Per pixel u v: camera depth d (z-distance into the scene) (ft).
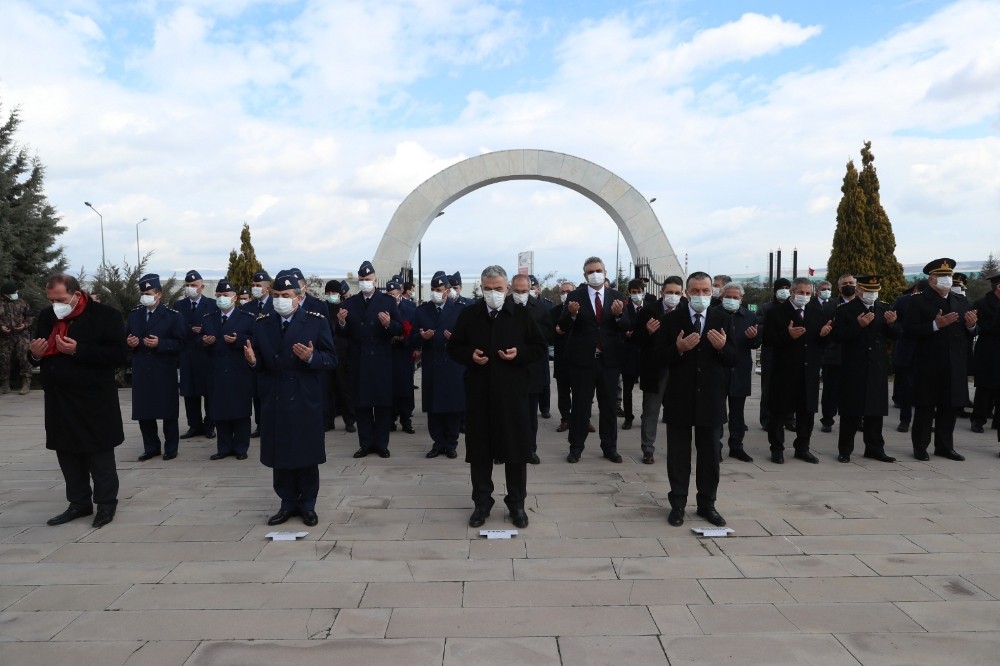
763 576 12.23
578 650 9.64
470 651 9.64
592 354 21.20
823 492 17.75
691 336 14.48
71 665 9.37
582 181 47.09
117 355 15.51
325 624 10.48
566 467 20.92
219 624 10.52
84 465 16.05
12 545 14.20
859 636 9.99
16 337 39.04
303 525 15.29
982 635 10.00
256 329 15.16
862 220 42.34
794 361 20.77
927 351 21.25
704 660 9.35
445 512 16.25
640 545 13.89
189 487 18.88
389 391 22.12
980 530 14.70
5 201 43.27
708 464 15.17
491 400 14.90
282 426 14.75
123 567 12.91
